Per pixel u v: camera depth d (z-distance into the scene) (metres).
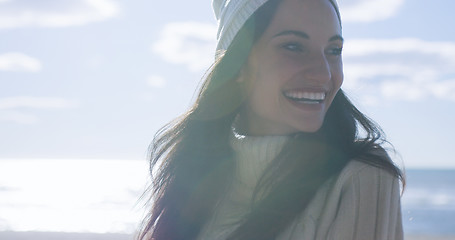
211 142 2.16
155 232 2.20
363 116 1.91
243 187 2.00
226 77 2.02
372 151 1.71
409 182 73.44
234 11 1.93
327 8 1.80
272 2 1.83
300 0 1.80
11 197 36.38
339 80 1.80
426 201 39.28
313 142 1.77
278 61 1.80
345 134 1.77
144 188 2.34
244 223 1.77
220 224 2.02
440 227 23.41
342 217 1.61
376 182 1.62
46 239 13.41
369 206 1.60
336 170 1.70
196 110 2.18
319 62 1.76
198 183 2.14
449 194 47.75
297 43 1.79
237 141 2.00
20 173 100.12
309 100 1.78
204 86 2.15
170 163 2.23
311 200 1.71
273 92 1.82
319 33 1.78
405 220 26.64
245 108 2.05
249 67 1.92
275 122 1.91
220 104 2.10
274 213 1.71
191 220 2.12
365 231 1.59
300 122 1.77
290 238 1.70
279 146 1.85
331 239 1.60
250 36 1.88
